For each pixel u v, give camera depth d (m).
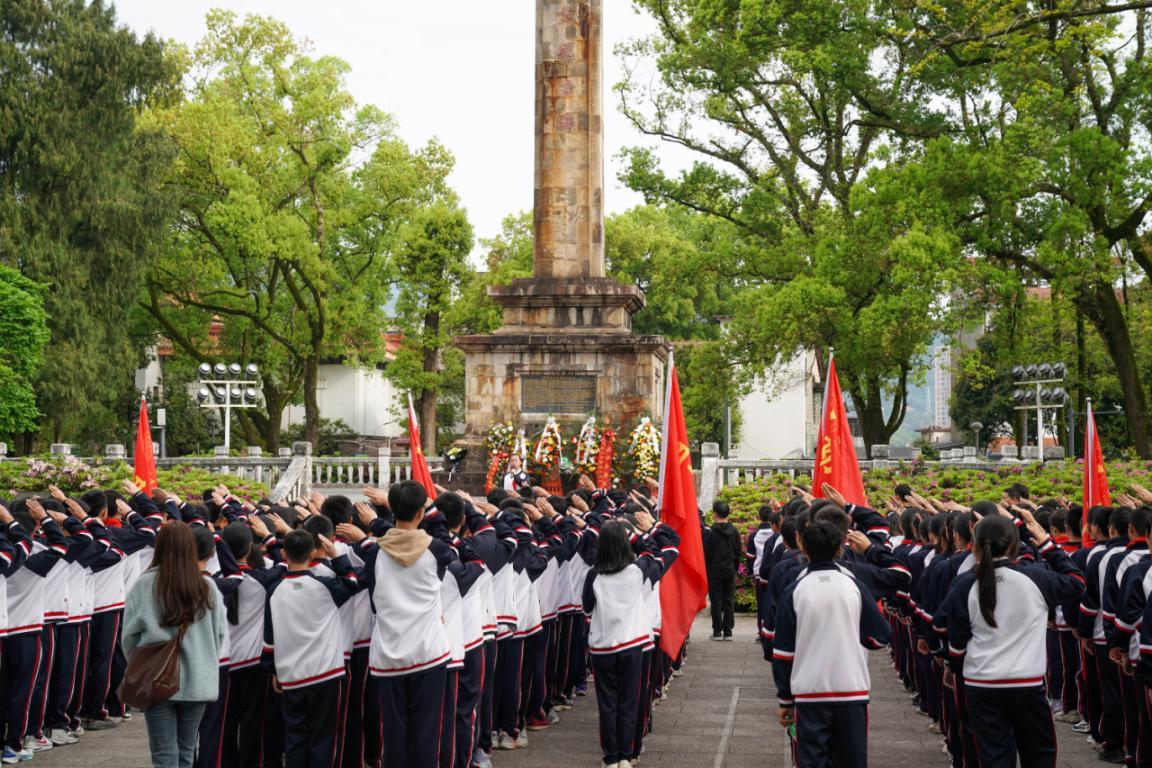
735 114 41.78
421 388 55.38
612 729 10.33
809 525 8.42
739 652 18.14
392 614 8.81
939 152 33.81
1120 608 9.98
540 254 32.38
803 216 42.09
